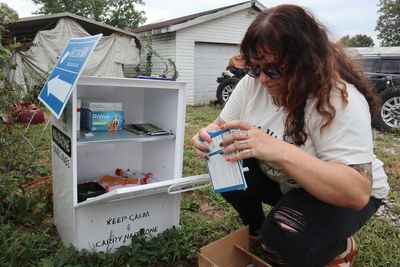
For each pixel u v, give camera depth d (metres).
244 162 1.72
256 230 1.96
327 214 1.38
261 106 1.54
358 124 1.19
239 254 1.73
